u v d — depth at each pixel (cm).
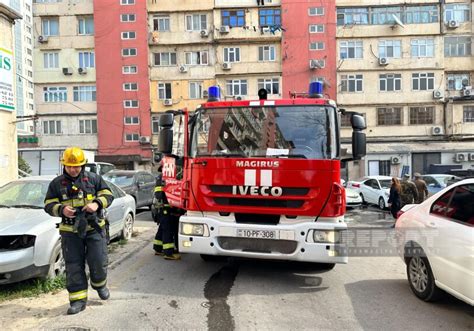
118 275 586
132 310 445
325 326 407
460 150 3088
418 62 3303
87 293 459
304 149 514
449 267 422
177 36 3412
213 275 587
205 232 516
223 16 3397
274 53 3384
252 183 507
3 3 1286
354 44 3350
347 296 499
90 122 3456
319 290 522
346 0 3341
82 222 424
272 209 502
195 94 3419
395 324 412
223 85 3403
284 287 533
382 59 3284
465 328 403
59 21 3484
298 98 561
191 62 3428
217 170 521
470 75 3341
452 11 3319
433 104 3297
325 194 495
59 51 3481
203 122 550
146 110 3403
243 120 538
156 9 3425
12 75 1370
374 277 588
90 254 449
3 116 1321
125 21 3416
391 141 3303
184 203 548
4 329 393
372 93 3322
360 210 1628
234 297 491
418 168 3161
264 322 415
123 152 3412
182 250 527
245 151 527
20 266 479
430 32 3297
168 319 421
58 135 3453
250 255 506
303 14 3341
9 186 657
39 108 3472
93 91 3462
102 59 3422
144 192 1409
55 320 415
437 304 470
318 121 520
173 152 595
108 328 397
